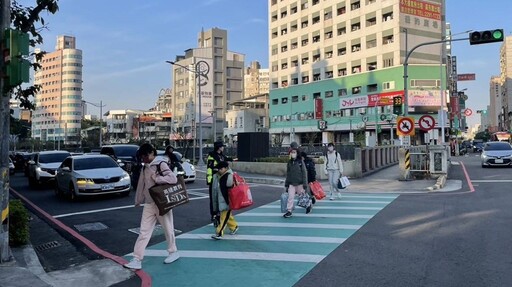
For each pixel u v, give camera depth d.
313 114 74.19
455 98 62.94
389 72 61.16
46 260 7.30
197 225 9.64
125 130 126.38
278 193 15.80
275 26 84.19
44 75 119.50
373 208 11.52
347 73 68.94
